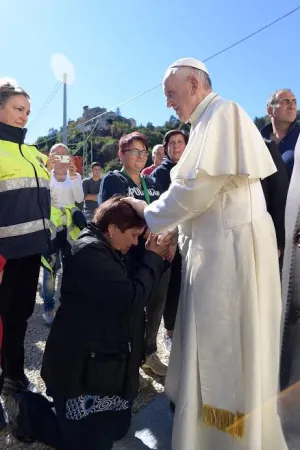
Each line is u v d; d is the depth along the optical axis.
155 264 1.84
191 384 1.66
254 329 1.59
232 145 1.58
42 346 3.18
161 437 2.11
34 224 2.24
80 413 1.78
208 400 1.63
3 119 2.20
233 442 1.61
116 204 1.83
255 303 1.59
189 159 1.61
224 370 1.61
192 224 1.71
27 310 2.42
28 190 2.21
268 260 1.64
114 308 1.74
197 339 1.65
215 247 1.63
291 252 1.28
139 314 1.83
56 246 3.37
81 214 3.39
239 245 1.61
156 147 4.47
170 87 1.74
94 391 1.77
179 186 1.62
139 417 2.28
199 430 1.69
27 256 2.34
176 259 2.62
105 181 2.48
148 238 1.90
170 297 2.72
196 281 1.66
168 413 2.31
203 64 1.75
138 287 1.75
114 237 1.81
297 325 1.25
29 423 1.94
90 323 1.74
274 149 2.11
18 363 2.39
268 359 1.63
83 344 1.73
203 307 1.63
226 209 1.63
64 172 4.05
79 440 1.79
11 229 2.16
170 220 1.65
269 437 1.62
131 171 2.54
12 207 2.16
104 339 1.74
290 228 1.31
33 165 2.28
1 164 2.13
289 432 1.28
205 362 1.63
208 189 1.58
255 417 1.57
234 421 1.58
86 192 6.66
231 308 1.60
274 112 2.72
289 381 1.27
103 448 1.81
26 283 2.38
